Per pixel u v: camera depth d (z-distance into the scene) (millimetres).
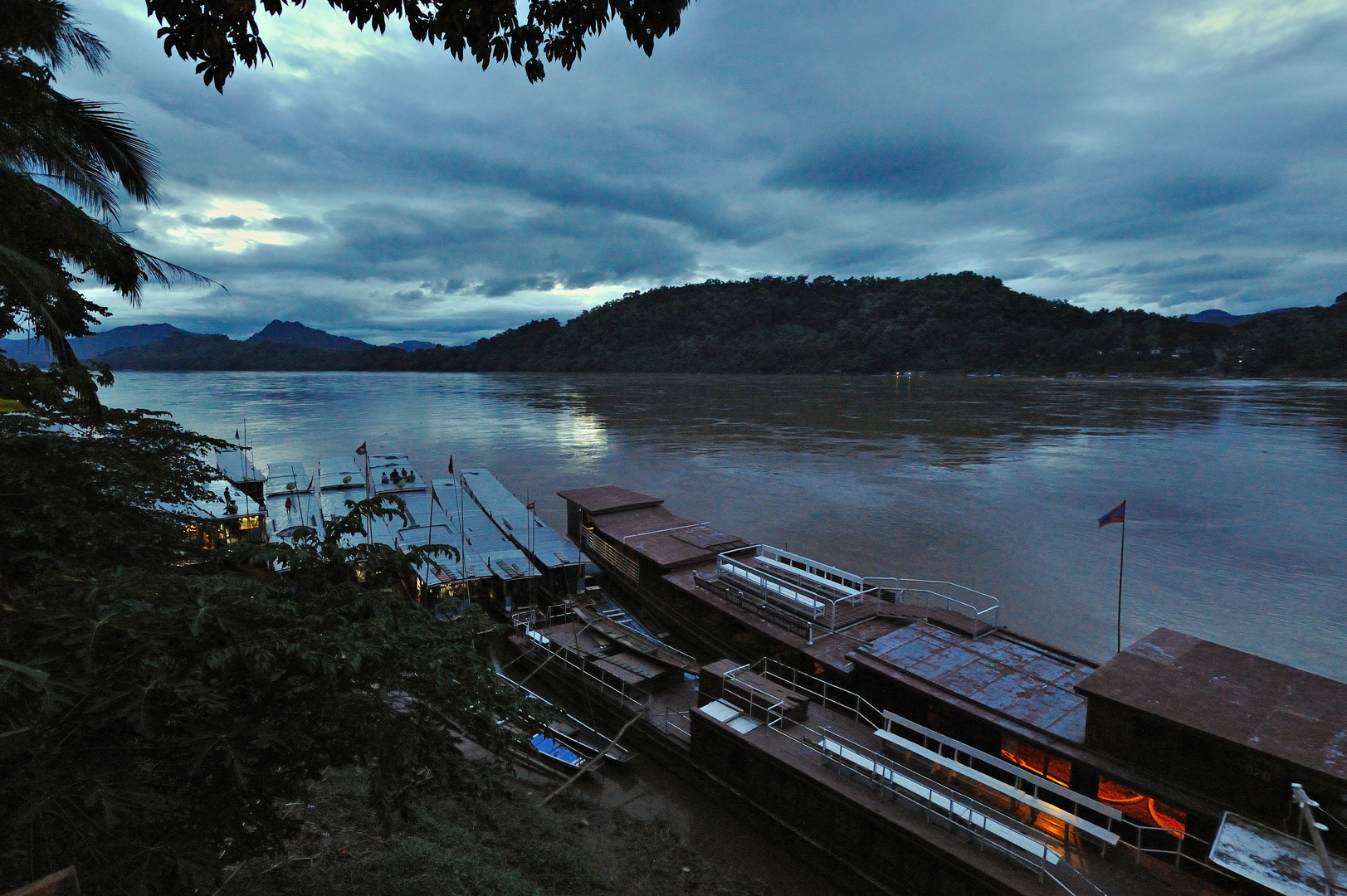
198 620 7707
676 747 23422
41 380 14477
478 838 17156
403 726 9305
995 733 19031
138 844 6773
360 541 41562
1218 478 72438
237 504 41281
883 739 19375
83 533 11336
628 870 18438
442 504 52219
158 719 7512
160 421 18703
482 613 12039
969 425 116500
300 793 8828
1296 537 52031
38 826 6230
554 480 73500
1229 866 13414
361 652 8445
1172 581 43094
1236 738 14883
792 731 21484
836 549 49531
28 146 14312
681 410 145125
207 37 6746
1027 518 57250
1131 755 16438
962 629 23953
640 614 35062
